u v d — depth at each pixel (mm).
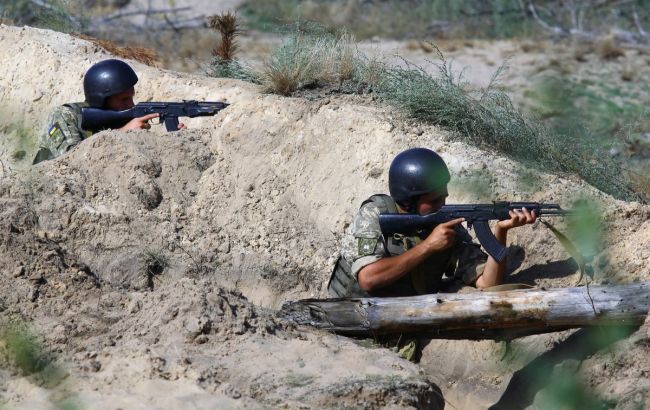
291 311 21953
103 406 17828
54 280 22422
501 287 21734
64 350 20156
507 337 21812
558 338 21469
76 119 31516
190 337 20125
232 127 29891
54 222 25594
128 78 30844
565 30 77938
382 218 21812
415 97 29141
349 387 18641
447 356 22531
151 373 18891
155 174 28297
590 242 22938
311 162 28656
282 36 37156
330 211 27516
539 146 28938
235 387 18750
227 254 26703
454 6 82625
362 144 28016
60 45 41875
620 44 73062
